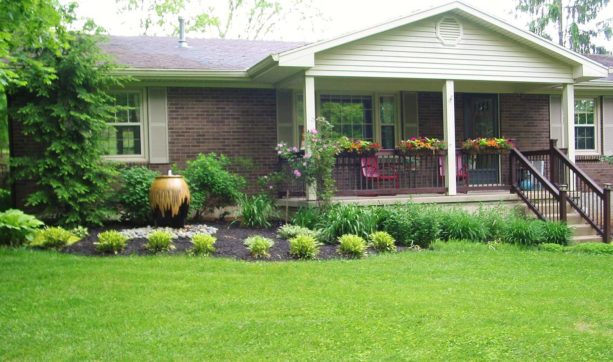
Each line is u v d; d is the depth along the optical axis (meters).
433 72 11.70
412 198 11.34
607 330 5.13
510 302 5.99
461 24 11.88
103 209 10.59
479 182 14.41
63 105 10.23
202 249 8.24
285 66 10.54
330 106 13.90
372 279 6.95
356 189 11.61
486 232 10.12
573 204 11.18
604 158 15.32
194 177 11.18
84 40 10.43
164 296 6.09
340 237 9.34
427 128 14.53
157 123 12.51
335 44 10.73
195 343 4.71
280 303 5.84
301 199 11.35
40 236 8.82
